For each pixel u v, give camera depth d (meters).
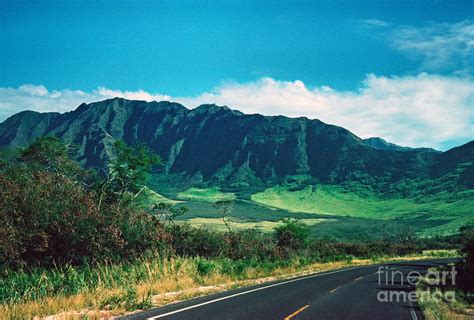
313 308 14.02
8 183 17.91
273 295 17.05
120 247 20.70
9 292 12.77
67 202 19.78
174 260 22.14
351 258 55.59
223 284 20.69
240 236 34.47
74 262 18.78
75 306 12.30
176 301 14.70
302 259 40.88
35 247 17.38
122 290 14.91
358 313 13.38
